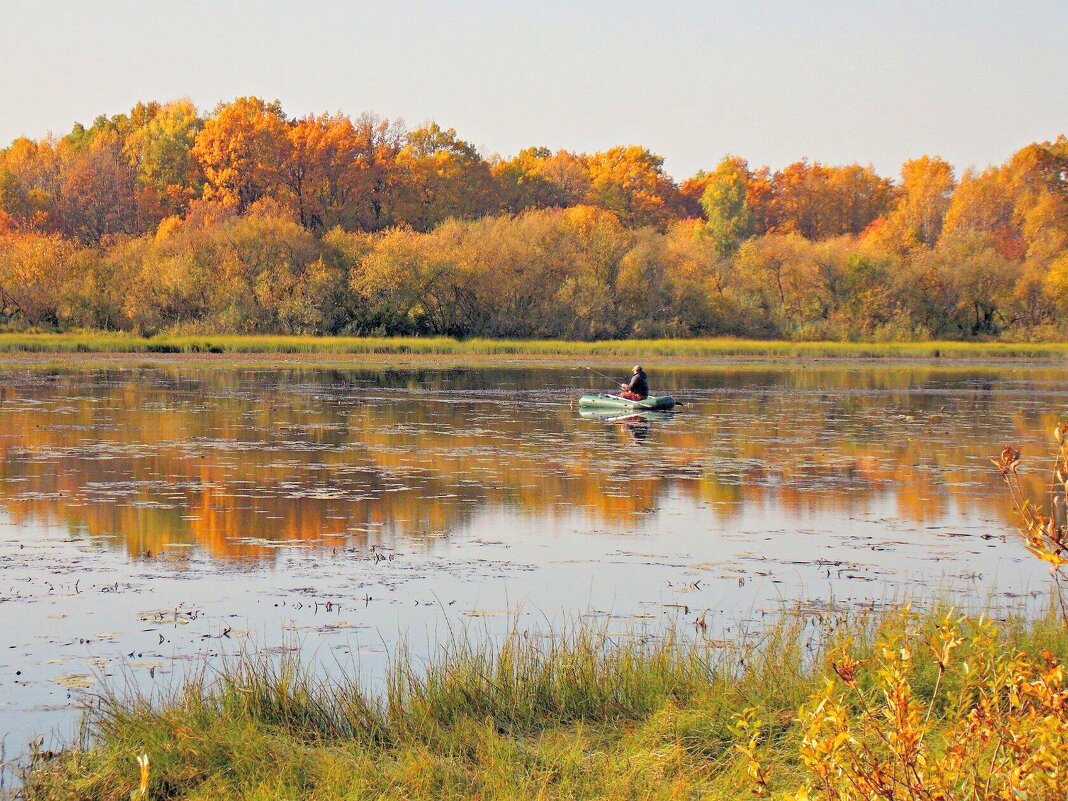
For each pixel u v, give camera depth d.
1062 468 7.21
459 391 52.12
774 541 19.84
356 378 59.84
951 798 6.53
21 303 87.31
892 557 18.64
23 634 13.88
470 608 15.16
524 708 10.73
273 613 14.84
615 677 11.37
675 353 86.38
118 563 17.62
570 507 22.84
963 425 39.06
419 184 124.50
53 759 9.88
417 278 90.00
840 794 6.70
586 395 44.47
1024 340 98.81
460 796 8.98
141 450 30.20
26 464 27.47
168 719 10.13
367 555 18.38
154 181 121.94
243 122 118.69
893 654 7.10
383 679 12.09
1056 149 133.88
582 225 99.31
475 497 23.77
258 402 44.72
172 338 83.44
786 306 98.94
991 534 20.61
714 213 125.19
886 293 99.00
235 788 9.10
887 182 154.00
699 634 13.83
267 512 21.80
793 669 11.28
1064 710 6.55
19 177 116.00
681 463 29.12
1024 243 119.00
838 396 51.75
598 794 8.95
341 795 8.90
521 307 92.44
